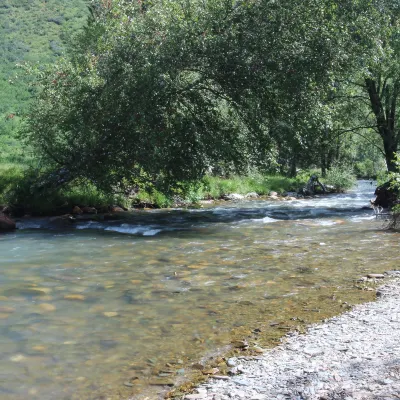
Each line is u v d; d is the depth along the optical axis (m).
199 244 11.60
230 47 16.11
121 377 4.70
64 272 8.73
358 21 18.42
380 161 46.12
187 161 16.28
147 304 6.91
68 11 92.12
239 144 16.97
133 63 15.66
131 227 14.52
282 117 16.97
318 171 36.94
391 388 3.95
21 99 54.03
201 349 5.32
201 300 7.09
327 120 18.84
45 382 4.61
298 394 4.05
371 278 8.09
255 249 10.88
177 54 15.72
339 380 4.23
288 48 16.31
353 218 16.33
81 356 5.18
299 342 5.33
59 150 16.81
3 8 90.62
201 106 16.88
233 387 4.33
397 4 22.06
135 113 15.19
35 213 16.88
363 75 22.25
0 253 10.44
